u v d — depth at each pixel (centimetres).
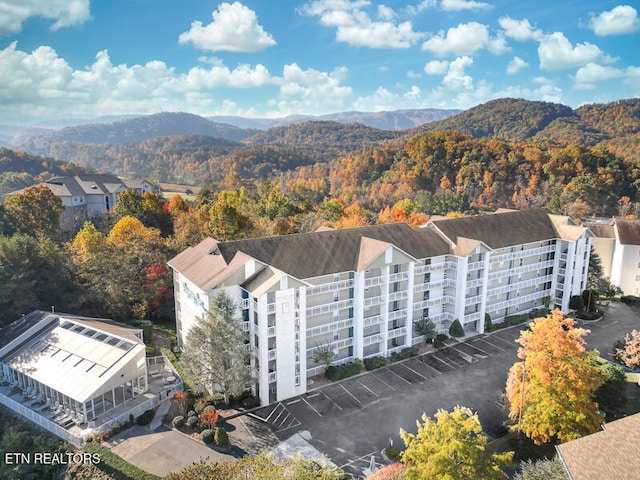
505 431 4184
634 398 4728
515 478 3148
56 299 6131
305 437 4066
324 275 5050
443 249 6062
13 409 4456
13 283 5650
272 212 10562
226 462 3200
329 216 10581
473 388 4925
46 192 8944
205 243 5556
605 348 5947
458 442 2830
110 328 5153
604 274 8538
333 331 5194
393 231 5956
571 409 3666
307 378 5112
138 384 4603
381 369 5350
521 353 4022
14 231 7962
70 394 4150
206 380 4441
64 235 9338
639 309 7156
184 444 3916
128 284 6419
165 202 11744
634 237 8169
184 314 5491
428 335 5862
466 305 6150
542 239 6850
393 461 3747
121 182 12038
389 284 5566
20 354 4891
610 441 2559
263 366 4500
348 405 4597
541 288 7238
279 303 4469
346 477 3441
